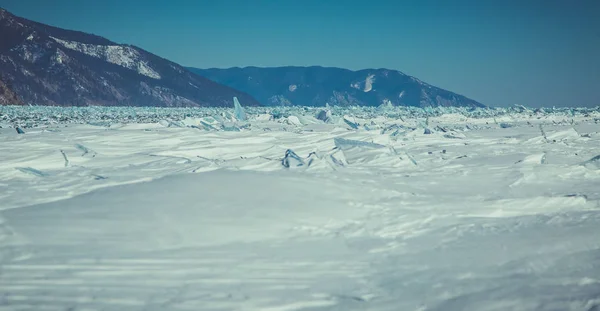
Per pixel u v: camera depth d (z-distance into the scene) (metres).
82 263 6.00
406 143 23.88
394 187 10.97
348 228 7.76
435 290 5.27
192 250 6.59
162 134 25.97
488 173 13.52
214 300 5.01
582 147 21.23
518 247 6.62
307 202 8.78
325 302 5.02
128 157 16.64
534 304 4.79
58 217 7.56
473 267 5.93
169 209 8.00
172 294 5.15
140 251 6.48
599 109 72.75
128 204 8.20
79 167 14.65
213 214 7.88
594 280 5.33
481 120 50.59
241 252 6.57
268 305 4.92
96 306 4.83
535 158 15.41
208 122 33.59
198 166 14.11
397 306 4.89
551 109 72.56
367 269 5.97
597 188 11.31
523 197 10.29
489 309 4.74
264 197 8.80
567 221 7.96
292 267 6.02
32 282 5.40
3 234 6.84
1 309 4.73
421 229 7.72
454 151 20.14
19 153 17.08
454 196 10.27
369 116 59.88
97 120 45.53
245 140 23.19
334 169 13.48
